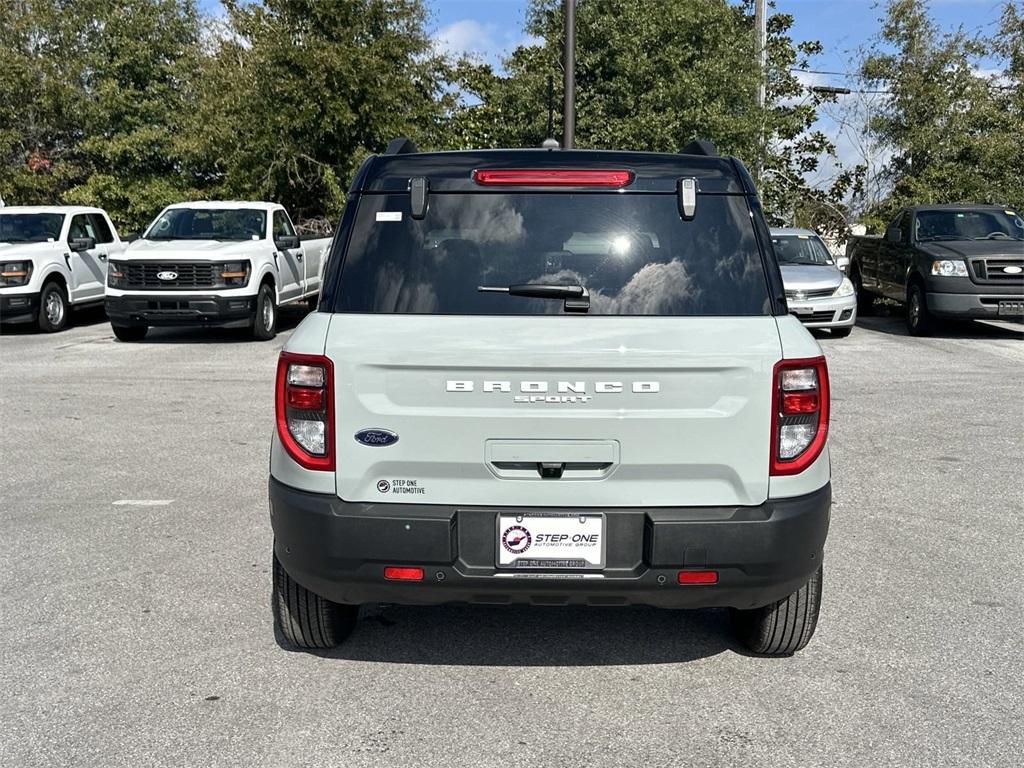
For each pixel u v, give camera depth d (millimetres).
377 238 3885
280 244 16281
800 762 3525
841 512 6668
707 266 3809
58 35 25891
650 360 3613
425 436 3668
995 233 16828
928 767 3490
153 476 7535
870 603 5066
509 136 22594
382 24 22531
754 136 21828
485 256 3824
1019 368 12906
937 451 8375
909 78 24906
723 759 3547
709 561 3656
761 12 24641
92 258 17938
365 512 3682
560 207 3887
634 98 21297
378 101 21453
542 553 3689
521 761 3535
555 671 4301
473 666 4348
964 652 4477
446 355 3625
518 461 3672
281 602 4242
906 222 17422
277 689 4102
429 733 3738
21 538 6066
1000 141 24141
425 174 3969
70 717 3850
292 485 3779
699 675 4262
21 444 8594
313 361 3703
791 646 4328
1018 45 24750
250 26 21453
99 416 9781
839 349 14750
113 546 5918
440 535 3654
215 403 10453
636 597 3727
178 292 14875
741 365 3643
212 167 25641
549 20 22625
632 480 3680
